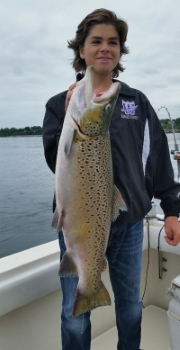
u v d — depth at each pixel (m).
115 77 1.15
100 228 0.85
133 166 0.97
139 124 1.01
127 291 1.04
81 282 0.85
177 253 1.40
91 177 0.82
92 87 0.80
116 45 0.95
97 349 1.30
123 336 1.10
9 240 3.73
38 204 5.26
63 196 0.81
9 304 1.02
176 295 0.89
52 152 0.92
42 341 1.19
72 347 1.00
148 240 1.49
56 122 0.94
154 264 1.56
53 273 1.13
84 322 0.99
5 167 9.02
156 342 1.35
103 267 0.88
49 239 3.79
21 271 1.08
